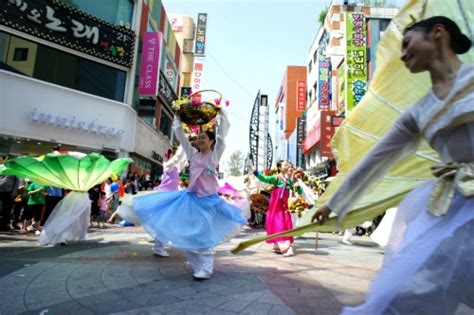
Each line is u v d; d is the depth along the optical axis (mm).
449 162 1299
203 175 4156
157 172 23469
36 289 3367
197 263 3930
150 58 16906
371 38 15641
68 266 4316
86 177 6051
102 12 15734
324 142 17922
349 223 1886
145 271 4164
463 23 1726
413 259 1186
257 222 12445
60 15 13953
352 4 18656
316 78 24094
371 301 1218
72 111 14156
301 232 1808
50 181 6027
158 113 21719
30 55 13328
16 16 12719
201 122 4316
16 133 12578
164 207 4176
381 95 2115
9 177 7812
